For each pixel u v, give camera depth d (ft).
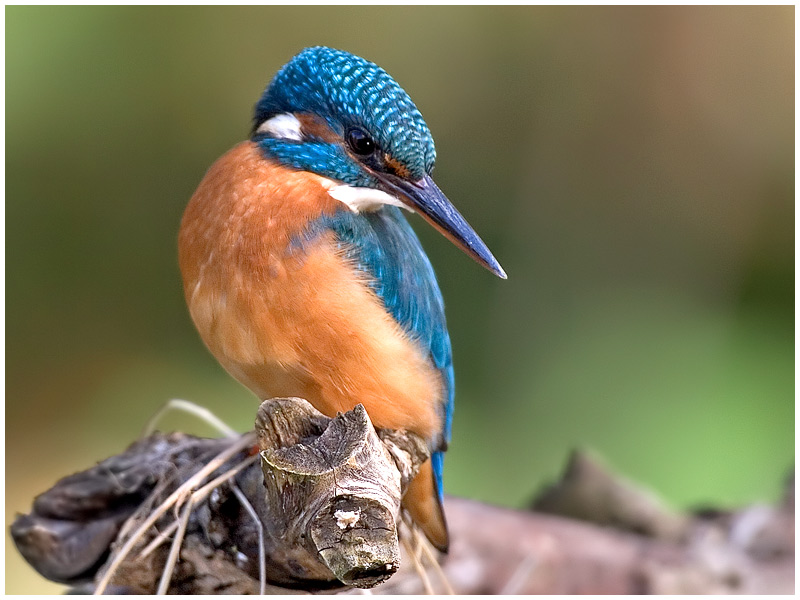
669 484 34.99
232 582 17.88
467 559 26.32
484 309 42.11
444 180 45.14
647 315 43.11
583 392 39.78
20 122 42.34
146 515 18.22
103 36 43.01
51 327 42.45
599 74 46.42
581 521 29.43
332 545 13.39
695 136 46.68
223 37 44.21
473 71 45.96
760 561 27.25
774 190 45.85
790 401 37.09
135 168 43.70
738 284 44.75
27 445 39.70
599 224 45.98
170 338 42.91
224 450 18.79
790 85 46.09
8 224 42.65
